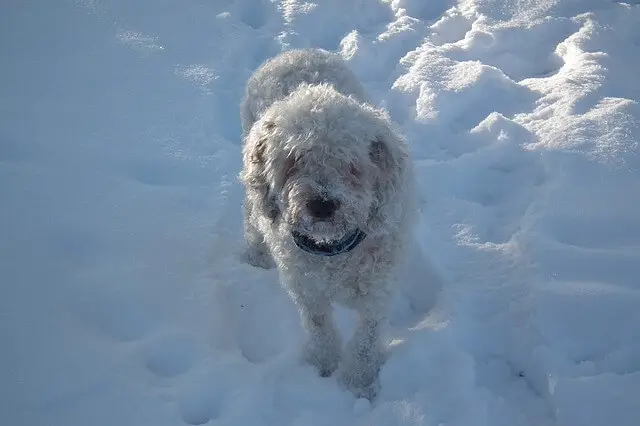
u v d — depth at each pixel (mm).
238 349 1334
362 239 1190
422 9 2439
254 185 1229
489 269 1453
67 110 1871
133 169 1709
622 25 2141
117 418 1196
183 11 2393
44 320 1347
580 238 1479
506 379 1299
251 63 2176
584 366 1259
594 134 1713
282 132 1163
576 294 1352
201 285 1444
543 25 2172
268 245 1354
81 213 1574
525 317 1354
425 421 1180
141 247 1519
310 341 1305
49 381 1244
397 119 1901
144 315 1378
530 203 1603
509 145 1729
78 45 2164
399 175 1189
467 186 1701
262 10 2443
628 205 1524
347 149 1129
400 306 1432
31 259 1462
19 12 2344
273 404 1233
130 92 1955
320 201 1104
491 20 2238
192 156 1751
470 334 1347
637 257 1412
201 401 1234
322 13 2357
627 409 1180
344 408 1233
